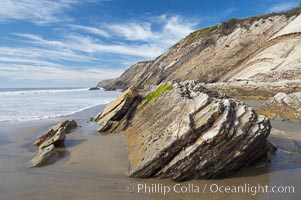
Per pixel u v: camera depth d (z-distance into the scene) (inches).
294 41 1497.3
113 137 524.4
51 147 395.2
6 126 648.4
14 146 464.4
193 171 299.1
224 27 2075.5
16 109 1009.5
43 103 1286.9
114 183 296.4
